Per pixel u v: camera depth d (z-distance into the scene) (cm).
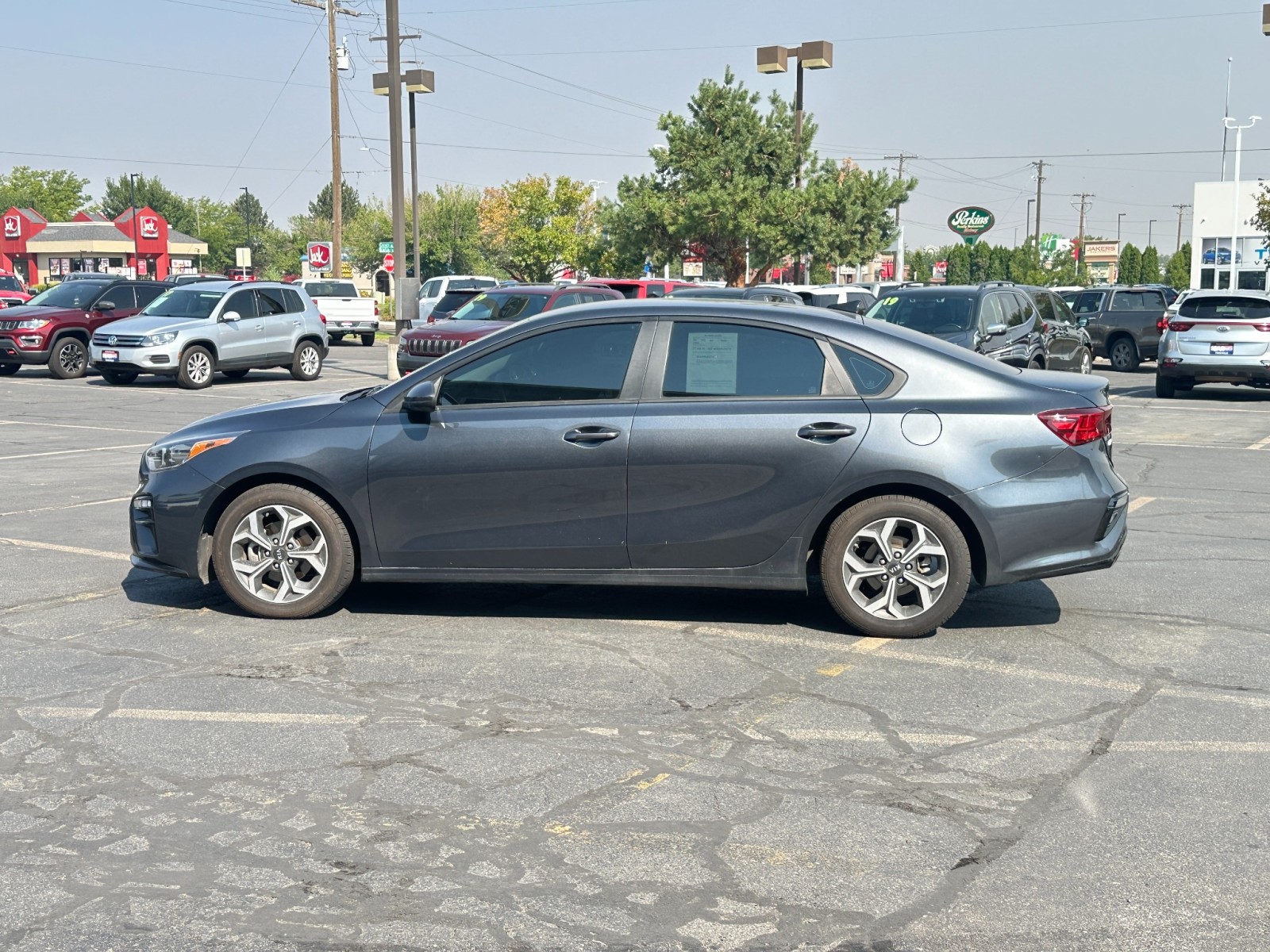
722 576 655
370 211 8500
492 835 418
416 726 525
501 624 688
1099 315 2923
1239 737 514
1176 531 950
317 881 386
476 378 671
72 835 419
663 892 379
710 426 644
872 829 424
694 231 3772
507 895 377
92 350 2333
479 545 668
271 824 427
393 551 676
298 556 689
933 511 640
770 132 3819
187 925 359
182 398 2112
